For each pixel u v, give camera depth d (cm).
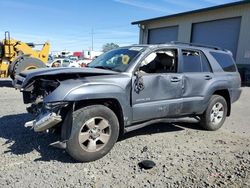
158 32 2636
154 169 390
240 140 543
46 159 411
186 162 419
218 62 618
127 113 447
